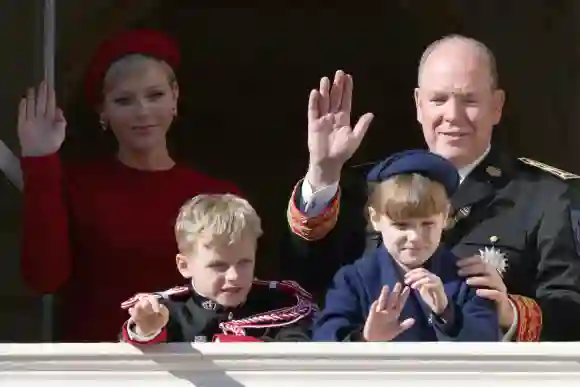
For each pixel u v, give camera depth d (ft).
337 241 27.25
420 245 24.94
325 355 22.43
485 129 27.91
